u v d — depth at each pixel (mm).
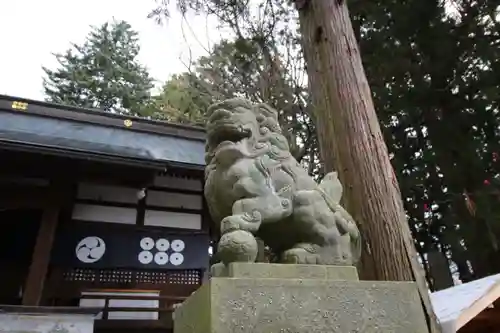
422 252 8602
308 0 3900
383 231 2730
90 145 6172
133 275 6125
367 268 2711
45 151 5352
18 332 4488
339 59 3426
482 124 7184
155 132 7859
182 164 6340
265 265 1680
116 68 18234
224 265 1735
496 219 6059
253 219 1767
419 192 7871
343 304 1687
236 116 2006
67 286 5738
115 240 6184
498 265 6785
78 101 17234
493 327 2887
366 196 2859
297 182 1988
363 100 3268
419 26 7309
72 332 4703
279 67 7324
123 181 6078
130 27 20094
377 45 7715
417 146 8141
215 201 1979
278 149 2057
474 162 6781
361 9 7820
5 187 5629
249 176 1872
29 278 5055
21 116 7121
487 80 6992
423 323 1802
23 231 7812
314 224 1893
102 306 5801
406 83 7645
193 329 1624
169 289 6199
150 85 18688
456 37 7227
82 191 6371
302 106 7344
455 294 2693
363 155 3002
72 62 18422
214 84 8234
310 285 1669
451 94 7320
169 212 6695
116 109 17359
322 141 3391
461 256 7250
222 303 1501
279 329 1534
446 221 7289
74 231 6039
